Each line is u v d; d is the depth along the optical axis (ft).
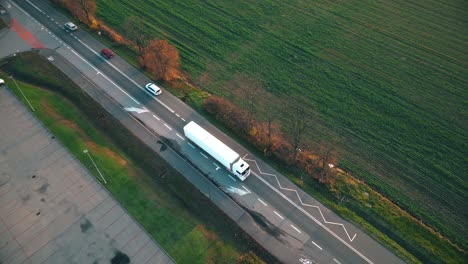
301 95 260.62
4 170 219.00
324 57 289.74
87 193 207.62
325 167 213.87
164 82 270.05
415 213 195.72
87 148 228.02
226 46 299.99
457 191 204.95
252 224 193.77
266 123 241.14
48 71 276.00
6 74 271.90
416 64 280.72
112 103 255.91
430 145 228.22
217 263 179.11
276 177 214.07
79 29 311.88
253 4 341.00
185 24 320.29
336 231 190.49
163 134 237.66
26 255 184.14
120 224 194.59
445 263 176.86
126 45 298.15
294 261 179.73
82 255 183.52
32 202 204.64
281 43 302.25
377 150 226.38
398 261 178.40
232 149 228.63
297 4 340.59
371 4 337.93
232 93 262.47
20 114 246.88
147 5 339.57
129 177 214.48
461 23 312.50
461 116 244.01
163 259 181.16
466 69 274.98
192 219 195.93
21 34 306.14
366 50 294.25
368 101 255.70
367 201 200.85
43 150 227.81
